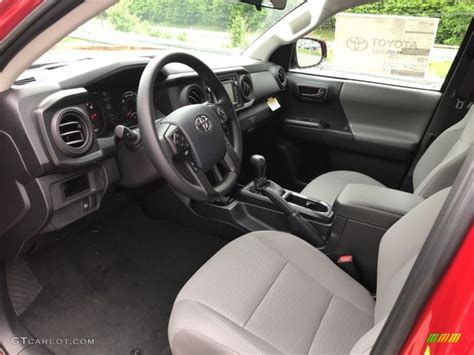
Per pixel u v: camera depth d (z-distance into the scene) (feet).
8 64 3.34
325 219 5.29
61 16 2.87
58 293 5.46
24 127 3.66
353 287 4.03
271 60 7.99
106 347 4.87
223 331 3.10
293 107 7.93
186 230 6.81
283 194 5.70
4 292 5.07
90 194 4.39
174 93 5.11
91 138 4.11
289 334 3.30
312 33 7.49
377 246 4.43
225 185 4.45
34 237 4.32
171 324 3.35
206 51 7.45
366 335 2.45
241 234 5.78
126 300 5.51
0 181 3.99
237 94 6.45
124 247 6.36
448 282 1.62
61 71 4.38
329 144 7.66
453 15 6.24
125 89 4.97
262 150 8.22
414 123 6.89
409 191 7.11
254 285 3.70
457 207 1.60
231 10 7.24
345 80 7.35
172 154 3.92
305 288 3.79
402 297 1.88
